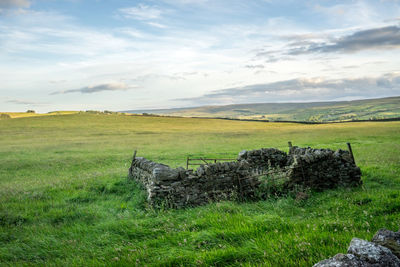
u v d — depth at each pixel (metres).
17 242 6.48
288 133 60.56
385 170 14.34
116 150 38.03
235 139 51.66
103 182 12.93
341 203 8.27
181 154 31.56
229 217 6.82
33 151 37.69
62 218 8.23
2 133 67.56
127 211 8.62
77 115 116.38
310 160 11.03
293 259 4.32
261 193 10.22
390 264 3.07
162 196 9.29
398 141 35.31
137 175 13.00
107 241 6.16
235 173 10.49
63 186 12.55
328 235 5.16
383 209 7.25
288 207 8.62
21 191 12.12
